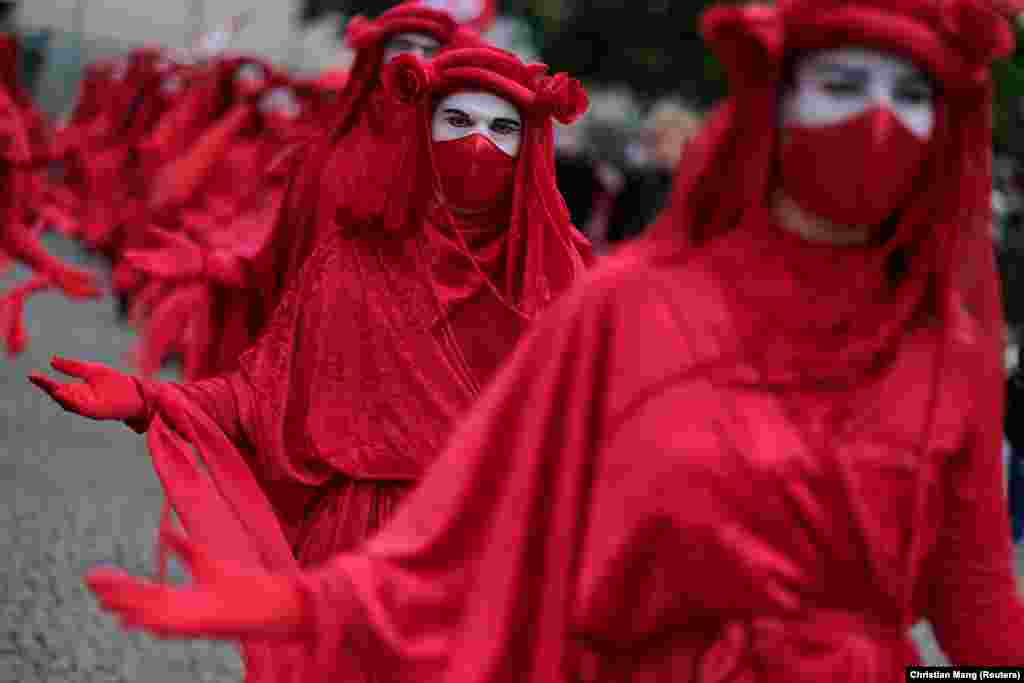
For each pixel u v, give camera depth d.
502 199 7.72
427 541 4.49
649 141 35.97
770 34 4.34
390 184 7.57
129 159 23.42
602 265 4.56
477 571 4.49
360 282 7.55
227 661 9.44
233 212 17.44
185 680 9.00
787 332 4.42
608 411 4.43
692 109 48.00
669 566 4.39
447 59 7.60
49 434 15.42
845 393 4.42
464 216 7.72
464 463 4.54
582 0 46.16
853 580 4.42
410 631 4.44
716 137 4.52
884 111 4.32
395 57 7.50
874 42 4.31
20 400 17.03
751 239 4.48
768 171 4.48
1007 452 12.50
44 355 20.44
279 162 9.67
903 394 4.48
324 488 7.56
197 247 8.92
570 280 7.83
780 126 4.50
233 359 9.44
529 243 7.68
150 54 24.25
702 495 4.31
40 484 13.14
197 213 17.91
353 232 7.65
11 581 10.37
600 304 4.48
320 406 7.46
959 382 4.54
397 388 7.46
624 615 4.50
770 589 4.32
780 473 4.31
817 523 4.35
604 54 46.84
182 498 7.16
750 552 4.31
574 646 4.59
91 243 24.14
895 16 4.32
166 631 4.09
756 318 4.42
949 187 4.54
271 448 7.46
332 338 7.50
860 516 4.36
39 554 11.06
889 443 4.43
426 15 8.34
